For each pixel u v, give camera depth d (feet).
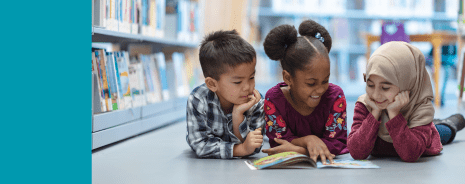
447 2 15.61
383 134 4.13
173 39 8.80
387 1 15.84
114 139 5.50
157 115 7.36
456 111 10.03
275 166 3.71
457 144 5.18
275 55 4.17
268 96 4.53
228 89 4.08
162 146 5.35
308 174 3.49
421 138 3.87
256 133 4.18
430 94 4.00
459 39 10.34
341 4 16.03
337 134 4.44
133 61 6.82
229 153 4.25
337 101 4.41
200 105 4.35
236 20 13.61
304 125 4.49
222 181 3.27
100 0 5.28
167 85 8.70
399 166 3.81
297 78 3.98
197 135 4.40
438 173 3.51
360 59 16.11
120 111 5.77
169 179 3.40
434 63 11.59
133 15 6.74
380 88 3.75
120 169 3.85
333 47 15.90
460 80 9.59
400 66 3.72
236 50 3.96
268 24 16.66
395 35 11.29
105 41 7.20
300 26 4.35
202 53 4.22
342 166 3.74
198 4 10.73
